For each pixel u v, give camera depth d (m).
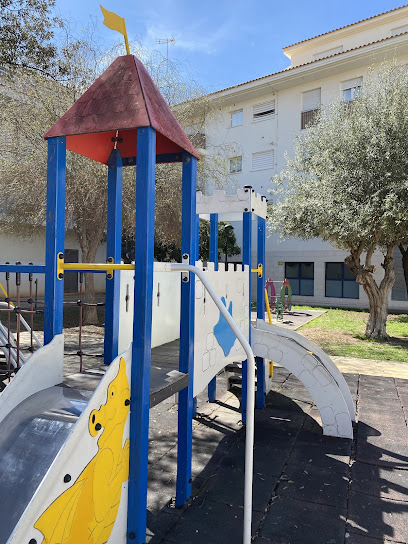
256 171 19.31
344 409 3.90
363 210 8.28
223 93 19.28
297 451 3.58
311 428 4.13
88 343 7.29
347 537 2.39
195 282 2.79
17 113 8.73
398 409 4.71
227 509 2.66
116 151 2.84
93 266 2.12
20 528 1.24
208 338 3.07
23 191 9.15
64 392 1.98
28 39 7.79
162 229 10.75
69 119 2.17
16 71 8.13
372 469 3.26
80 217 9.66
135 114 2.05
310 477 3.12
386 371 6.56
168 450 3.56
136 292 2.01
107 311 2.72
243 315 3.94
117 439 1.87
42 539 1.34
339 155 9.28
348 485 3.01
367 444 3.74
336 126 10.15
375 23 18.66
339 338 9.60
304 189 10.23
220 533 2.40
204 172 11.07
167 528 2.44
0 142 9.07
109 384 1.79
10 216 11.27
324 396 3.95
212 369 3.15
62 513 1.45
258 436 3.90
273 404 4.88
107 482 1.78
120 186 2.86
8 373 3.06
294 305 17.88
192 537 2.36
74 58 8.84
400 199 8.15
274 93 18.81
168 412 4.52
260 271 4.89
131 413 2.00
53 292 2.12
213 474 3.15
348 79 16.97
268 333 4.13
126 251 14.33
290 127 18.42
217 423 4.26
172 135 2.32
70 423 1.69
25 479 1.49
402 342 9.15
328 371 4.12
